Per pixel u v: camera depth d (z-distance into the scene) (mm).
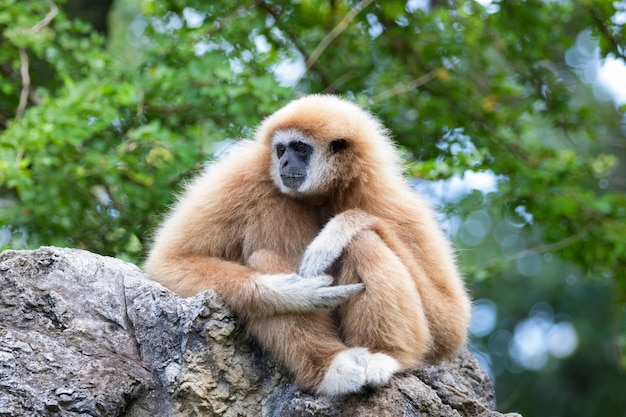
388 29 18875
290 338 8828
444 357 9969
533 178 16672
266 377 8906
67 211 14844
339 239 9242
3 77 17656
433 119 17562
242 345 8961
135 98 15086
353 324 8984
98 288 8992
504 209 17109
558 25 18906
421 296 9469
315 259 9188
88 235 15141
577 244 17656
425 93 18594
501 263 16766
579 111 18922
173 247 9773
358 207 10133
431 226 10219
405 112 18672
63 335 8562
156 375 8594
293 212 10031
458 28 18781
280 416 8594
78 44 16312
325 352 8797
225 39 16281
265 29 17094
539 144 17906
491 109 18109
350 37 18578
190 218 9805
